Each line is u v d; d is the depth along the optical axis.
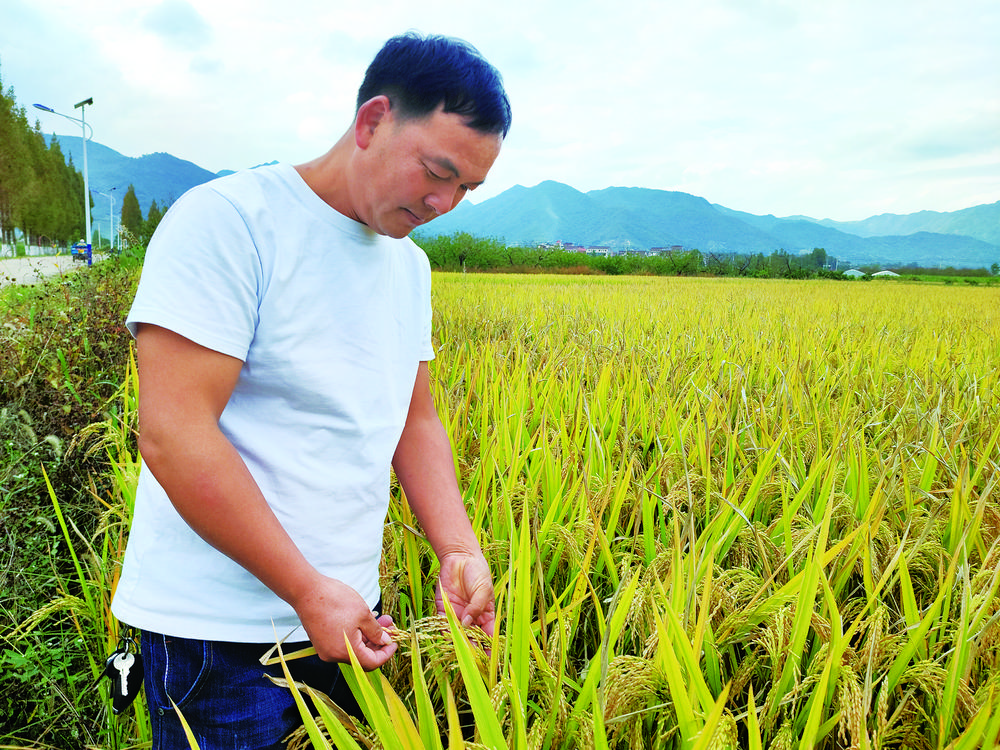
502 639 1.32
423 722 1.07
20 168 49.41
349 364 1.23
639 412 3.20
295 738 1.19
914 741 1.28
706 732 0.93
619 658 1.10
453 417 2.87
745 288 23.59
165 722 1.26
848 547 1.82
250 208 1.11
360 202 1.18
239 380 1.18
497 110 1.08
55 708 2.11
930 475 2.24
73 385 4.44
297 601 1.09
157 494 1.25
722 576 1.48
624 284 25.86
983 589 1.41
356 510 1.28
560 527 1.70
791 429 2.89
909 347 6.99
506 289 17.55
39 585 2.54
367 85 1.14
